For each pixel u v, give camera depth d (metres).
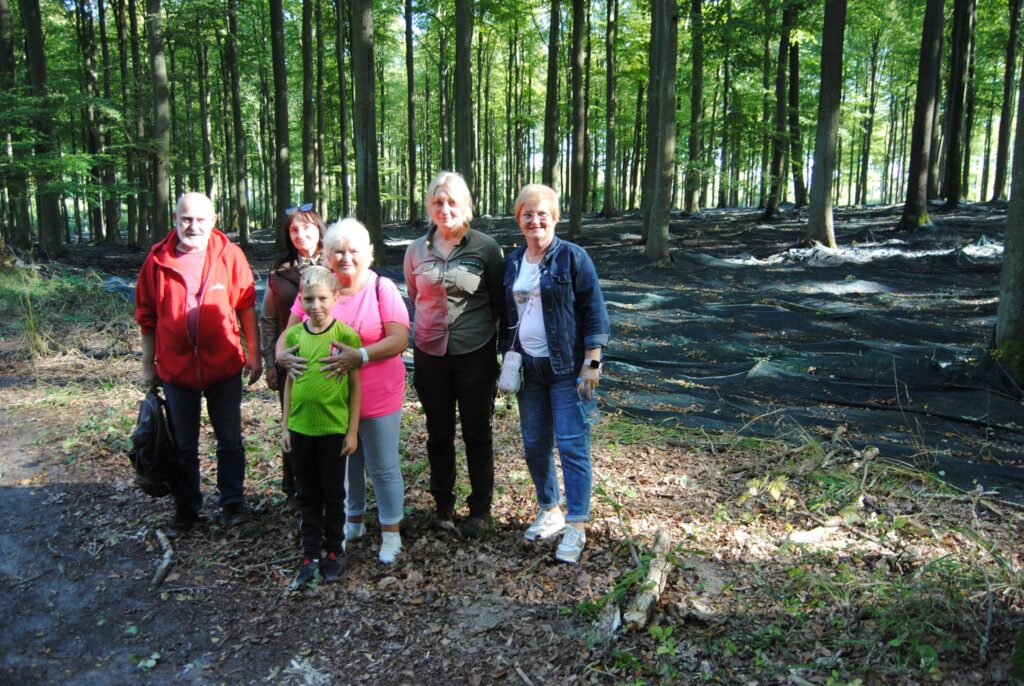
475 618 2.95
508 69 33.09
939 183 28.31
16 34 20.80
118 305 9.41
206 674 2.71
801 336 8.25
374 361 3.18
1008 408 5.32
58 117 14.67
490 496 3.68
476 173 30.44
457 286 3.37
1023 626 2.63
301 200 38.19
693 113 20.34
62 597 3.23
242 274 3.82
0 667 2.77
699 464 4.52
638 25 25.84
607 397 6.01
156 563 3.47
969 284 11.04
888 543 3.41
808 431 5.04
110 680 2.69
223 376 3.69
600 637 2.71
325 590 3.19
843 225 18.48
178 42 22.38
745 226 20.11
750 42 17.11
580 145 18.47
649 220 17.52
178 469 3.64
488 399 3.55
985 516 3.70
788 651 2.58
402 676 2.64
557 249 3.31
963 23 18.92
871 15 25.20
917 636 2.58
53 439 5.02
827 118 14.38
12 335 8.02
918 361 6.64
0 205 19.83
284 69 17.80
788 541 3.43
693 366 7.07
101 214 24.72
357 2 13.37
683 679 2.47
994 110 30.70
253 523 3.84
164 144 16.23
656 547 3.22
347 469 3.53
